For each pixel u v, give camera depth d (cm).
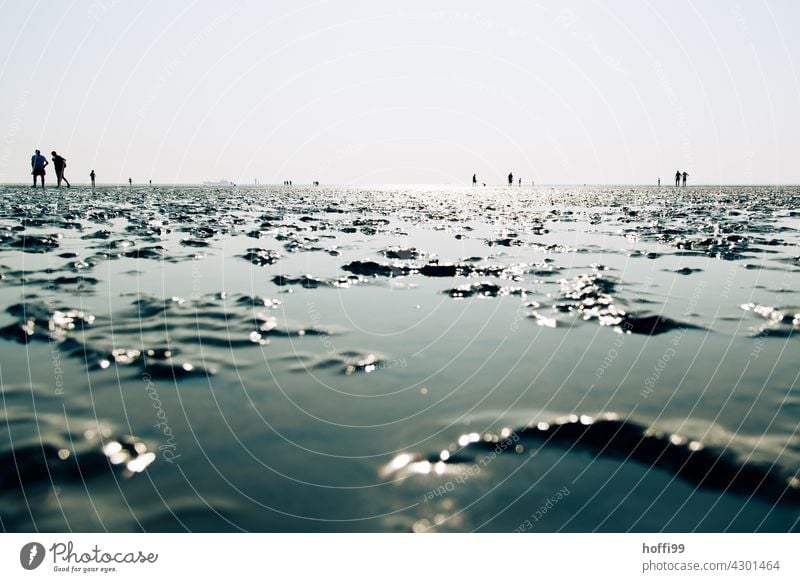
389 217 1980
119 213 1772
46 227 1254
